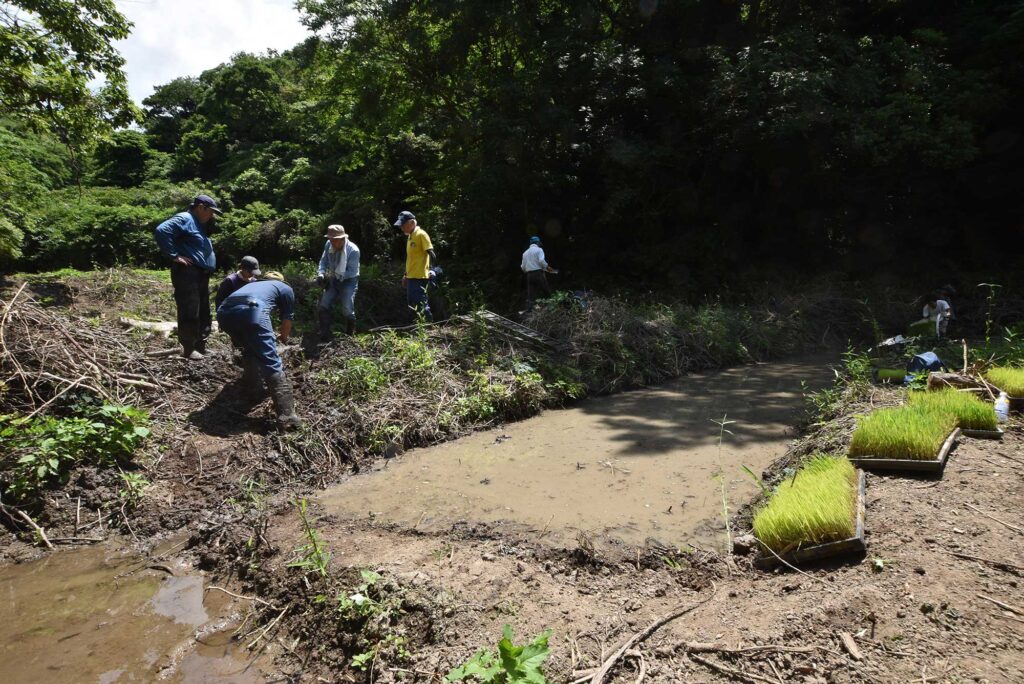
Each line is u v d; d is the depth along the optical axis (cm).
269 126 3366
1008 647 257
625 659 279
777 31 1523
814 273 1528
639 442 587
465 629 308
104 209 2439
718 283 1471
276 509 470
